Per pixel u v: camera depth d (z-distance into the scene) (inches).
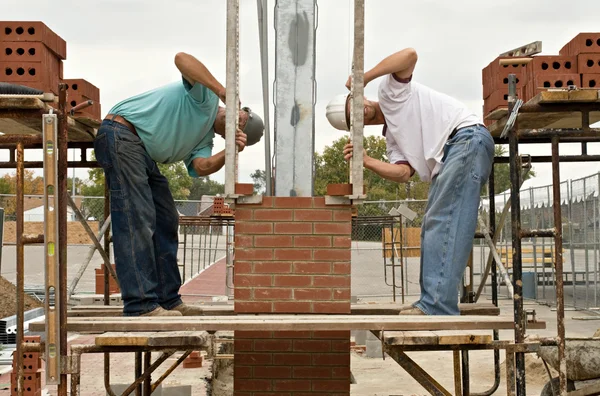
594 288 704.4
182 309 229.9
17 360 173.9
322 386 213.6
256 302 202.8
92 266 1061.8
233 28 196.7
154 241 231.0
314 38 214.1
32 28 210.7
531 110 193.8
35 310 575.2
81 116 230.8
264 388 213.6
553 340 184.2
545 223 807.1
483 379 402.9
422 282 208.8
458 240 202.5
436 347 181.6
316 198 203.8
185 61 203.6
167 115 213.3
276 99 213.3
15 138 178.5
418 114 212.4
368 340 490.6
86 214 996.6
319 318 185.2
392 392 377.7
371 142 1176.8
